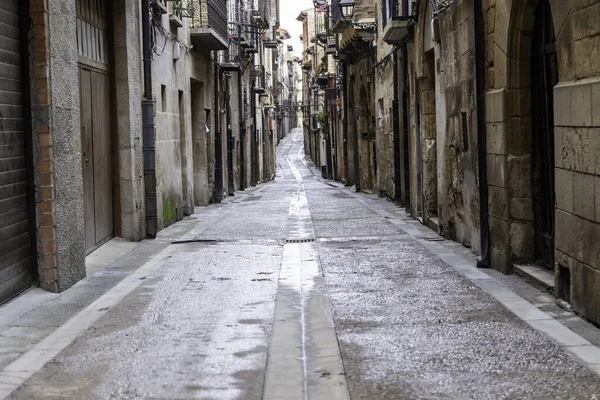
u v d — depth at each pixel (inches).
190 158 778.2
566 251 283.1
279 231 573.0
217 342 255.6
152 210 547.8
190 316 295.6
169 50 685.3
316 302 314.5
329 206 825.5
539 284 327.9
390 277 365.7
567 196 280.2
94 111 473.4
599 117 249.3
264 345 251.1
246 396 200.7
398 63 772.6
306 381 212.8
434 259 417.4
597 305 255.9
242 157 1381.6
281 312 298.8
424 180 593.6
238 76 1359.5
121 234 519.8
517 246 362.9
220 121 1053.8
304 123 3718.0
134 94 530.0
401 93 748.6
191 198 775.7
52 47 351.9
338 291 335.9
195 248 490.6
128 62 516.7
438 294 322.0
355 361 229.5
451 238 500.7
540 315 278.1
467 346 240.7
